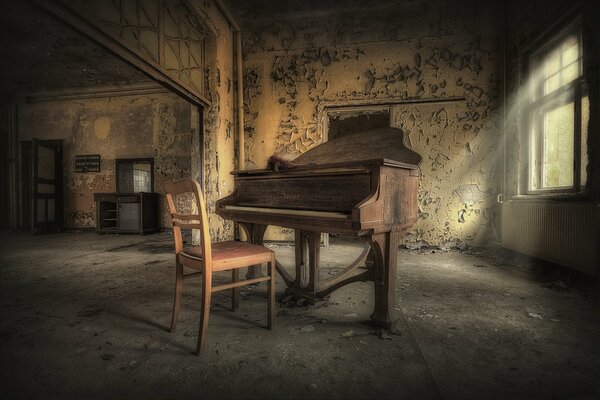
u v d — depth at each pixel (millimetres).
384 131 2805
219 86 4781
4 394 1350
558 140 3771
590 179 3020
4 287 2947
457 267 3727
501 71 4730
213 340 1849
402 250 4770
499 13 4707
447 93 4879
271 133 5328
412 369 1537
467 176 4855
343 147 2910
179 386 1402
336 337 1888
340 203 1984
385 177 1882
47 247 5207
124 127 7492
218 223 4863
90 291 2818
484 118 4805
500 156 4746
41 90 7492
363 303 2494
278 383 1423
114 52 2916
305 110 5234
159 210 7352
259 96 5359
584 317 2201
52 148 7520
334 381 1438
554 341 1836
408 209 2166
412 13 4930
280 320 2148
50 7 2199
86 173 7621
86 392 1362
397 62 4988
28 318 2195
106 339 1867
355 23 5074
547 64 3959
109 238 6285
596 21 2963
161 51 3629
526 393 1349
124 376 1481
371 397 1324
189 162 7273
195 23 4281
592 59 2998
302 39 5227
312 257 2506
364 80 5070
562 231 3205
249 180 2623
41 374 1501
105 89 7340
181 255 1935
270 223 2211
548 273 3426
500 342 1823
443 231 4918
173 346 1778
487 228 4812
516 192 4352
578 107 3229
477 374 1494
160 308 2393
